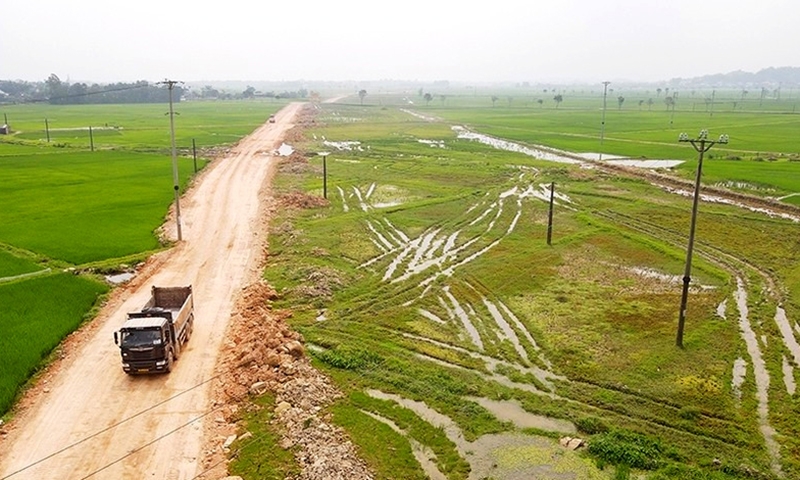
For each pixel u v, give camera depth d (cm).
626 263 4375
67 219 5388
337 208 6066
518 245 4828
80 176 7550
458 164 8838
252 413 2347
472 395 2578
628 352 2962
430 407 2469
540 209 6041
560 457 2139
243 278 3962
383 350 2981
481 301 3650
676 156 9512
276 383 2539
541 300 3662
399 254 4584
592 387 2636
